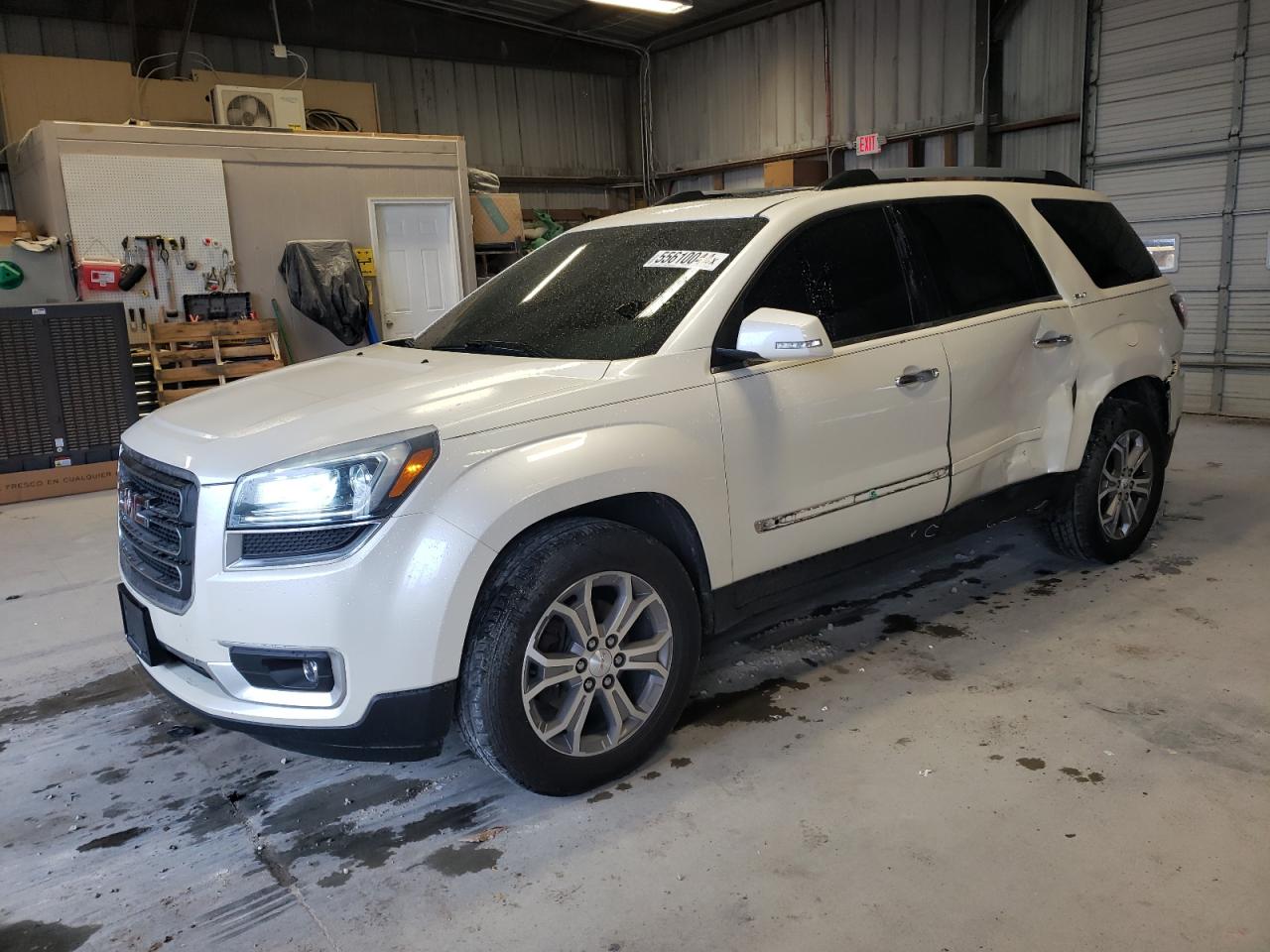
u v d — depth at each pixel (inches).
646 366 102.8
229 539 88.7
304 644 86.5
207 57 422.3
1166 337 162.7
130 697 133.4
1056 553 171.3
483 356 114.9
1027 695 118.6
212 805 104.2
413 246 382.6
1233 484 219.0
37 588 183.2
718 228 122.4
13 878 92.4
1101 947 75.1
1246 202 311.9
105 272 312.2
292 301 347.9
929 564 168.9
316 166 353.7
